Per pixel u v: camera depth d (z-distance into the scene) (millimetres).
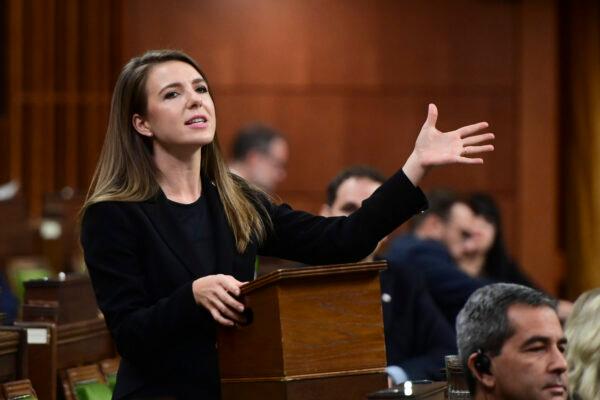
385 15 20859
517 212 21078
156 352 6191
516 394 5551
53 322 8344
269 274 5766
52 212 19047
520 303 5590
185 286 5980
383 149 20969
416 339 9938
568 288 21641
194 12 20797
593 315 7266
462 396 6262
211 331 6246
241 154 16516
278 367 5793
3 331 7219
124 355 6152
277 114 20875
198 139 6336
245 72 20797
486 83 20969
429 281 10984
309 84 20875
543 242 21062
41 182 21438
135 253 6242
